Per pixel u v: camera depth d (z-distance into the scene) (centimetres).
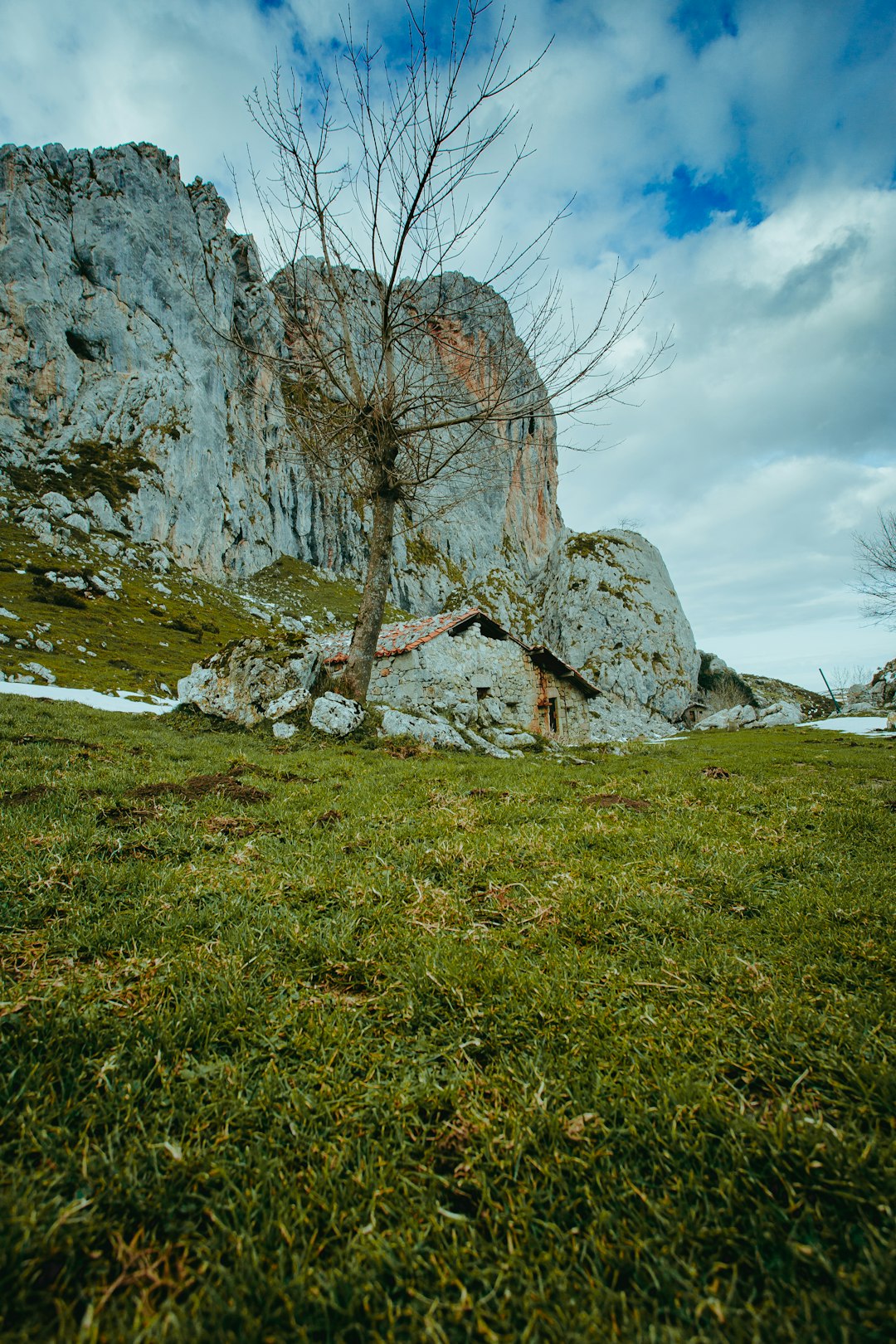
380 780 1053
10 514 7494
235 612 8269
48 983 362
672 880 586
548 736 3112
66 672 3681
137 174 10469
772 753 2220
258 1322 184
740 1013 365
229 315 11775
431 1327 185
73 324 9481
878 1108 284
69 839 605
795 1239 219
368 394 1602
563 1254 215
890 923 487
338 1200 236
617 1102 286
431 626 2603
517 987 385
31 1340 179
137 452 9538
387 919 487
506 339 1380
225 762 1165
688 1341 184
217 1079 298
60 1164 243
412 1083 303
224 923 473
